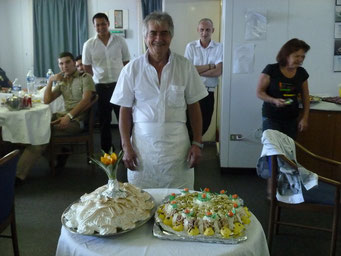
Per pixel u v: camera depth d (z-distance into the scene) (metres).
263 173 2.39
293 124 2.89
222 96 3.61
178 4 4.53
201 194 1.53
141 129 1.95
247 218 1.39
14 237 1.96
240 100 3.59
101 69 4.06
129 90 1.94
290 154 2.25
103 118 4.14
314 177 2.00
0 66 6.11
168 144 1.93
